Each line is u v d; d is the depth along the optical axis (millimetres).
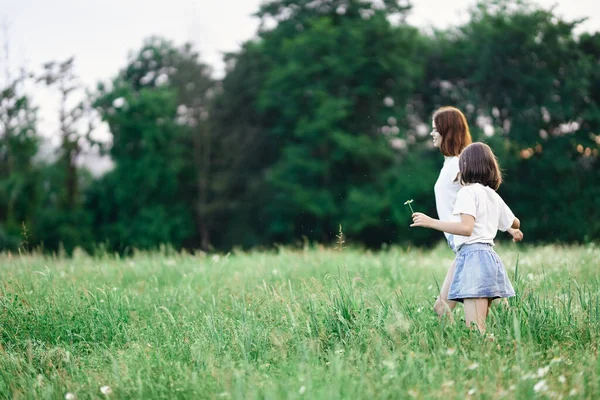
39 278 7176
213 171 40188
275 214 34469
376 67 32594
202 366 4398
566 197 31516
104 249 10742
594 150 32719
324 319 5121
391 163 33719
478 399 3527
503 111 33562
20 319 5816
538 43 32750
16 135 36219
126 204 37281
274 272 7859
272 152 37625
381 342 4371
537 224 30766
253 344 4762
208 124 40156
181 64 42281
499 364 3969
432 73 36406
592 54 33938
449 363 3971
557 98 32594
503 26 32875
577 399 3506
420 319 4961
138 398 3943
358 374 3963
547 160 31594
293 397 3441
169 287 7465
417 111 36938
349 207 30969
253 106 38438
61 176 37844
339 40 33250
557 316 4906
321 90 32562
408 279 7828
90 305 6051
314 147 33375
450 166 5410
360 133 33031
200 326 5477
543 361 4074
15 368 4605
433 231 31047
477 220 4898
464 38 35375
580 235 30438
